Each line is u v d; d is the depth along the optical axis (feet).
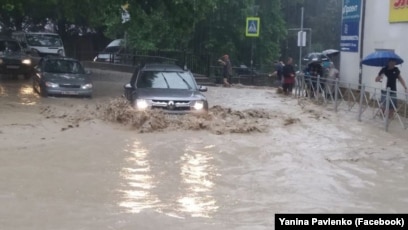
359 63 63.26
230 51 112.68
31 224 20.22
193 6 71.97
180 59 104.83
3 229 19.62
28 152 32.48
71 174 27.84
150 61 107.65
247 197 24.63
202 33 113.50
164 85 46.14
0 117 44.14
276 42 122.52
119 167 29.55
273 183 27.20
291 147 36.17
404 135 41.91
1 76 84.38
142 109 42.11
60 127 40.81
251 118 48.14
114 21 105.50
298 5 159.74
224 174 28.71
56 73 61.82
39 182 26.13
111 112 43.96
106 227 20.01
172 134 38.88
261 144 36.73
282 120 47.83
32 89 67.51
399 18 53.36
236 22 111.24
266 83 109.70
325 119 49.55
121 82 85.35
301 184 27.12
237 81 106.73
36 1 83.87
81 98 59.62
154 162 30.94
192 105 43.04
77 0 81.56
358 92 58.13
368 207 23.41
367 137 40.70
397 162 32.63
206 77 96.89
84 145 34.68
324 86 62.28
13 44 84.74
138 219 20.99
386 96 44.34
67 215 21.34
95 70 111.75
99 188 25.41
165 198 24.11
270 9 118.52
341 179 28.30
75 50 144.97
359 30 63.67
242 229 20.11
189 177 27.91
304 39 82.89
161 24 98.37
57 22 141.79
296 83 74.59
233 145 35.94
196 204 23.35
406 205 23.80
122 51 120.26
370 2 60.64
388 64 49.39
